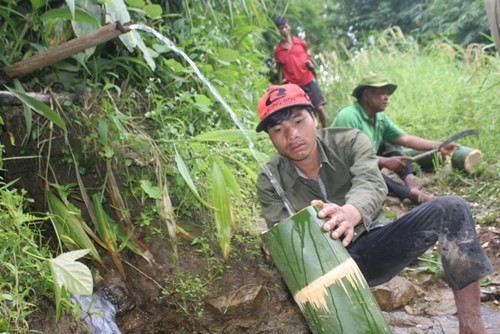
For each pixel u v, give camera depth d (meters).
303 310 2.44
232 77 4.62
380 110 5.05
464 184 5.07
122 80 4.02
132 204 3.36
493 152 5.39
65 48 2.94
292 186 2.95
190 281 3.07
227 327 3.07
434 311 3.40
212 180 3.27
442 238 2.61
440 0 12.61
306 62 7.73
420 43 12.57
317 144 2.91
